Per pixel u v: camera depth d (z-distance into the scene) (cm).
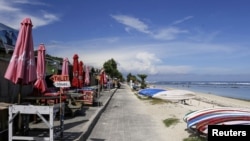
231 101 4150
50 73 2116
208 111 1102
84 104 2030
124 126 1365
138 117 1666
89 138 1099
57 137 973
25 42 862
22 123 924
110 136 1143
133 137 1131
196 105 2959
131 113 1853
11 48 1432
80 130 1116
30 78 862
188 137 1105
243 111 1077
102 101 2528
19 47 861
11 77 846
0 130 834
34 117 1148
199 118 1066
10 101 1235
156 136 1150
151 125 1394
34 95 1262
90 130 1230
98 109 1852
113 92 4316
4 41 1386
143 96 3456
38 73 1212
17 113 809
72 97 1641
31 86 1448
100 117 1648
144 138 1116
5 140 852
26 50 863
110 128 1310
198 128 1042
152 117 1670
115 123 1449
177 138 1110
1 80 1163
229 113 1045
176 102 2728
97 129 1283
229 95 6381
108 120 1546
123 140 1080
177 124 1370
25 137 820
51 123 815
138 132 1225
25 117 929
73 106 1499
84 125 1230
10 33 1464
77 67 2012
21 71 845
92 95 2047
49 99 1231
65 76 970
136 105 2425
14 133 892
